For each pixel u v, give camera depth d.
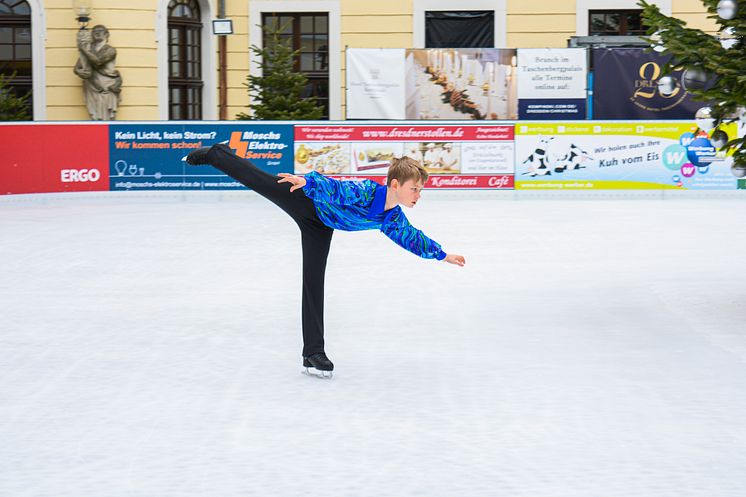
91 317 8.82
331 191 6.27
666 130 20.00
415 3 24.25
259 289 10.21
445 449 5.26
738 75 8.02
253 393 6.38
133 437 5.47
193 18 23.78
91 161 19.98
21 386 6.54
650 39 8.84
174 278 10.88
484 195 20.08
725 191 20.08
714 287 10.07
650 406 6.05
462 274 11.03
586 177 20.09
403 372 6.91
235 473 4.90
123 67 22.56
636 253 12.53
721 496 4.58
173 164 20.11
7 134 19.42
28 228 15.32
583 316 8.77
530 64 21.84
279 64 21.86
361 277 10.90
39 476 4.86
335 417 5.85
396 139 20.03
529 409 6.00
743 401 6.15
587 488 4.68
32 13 22.62
